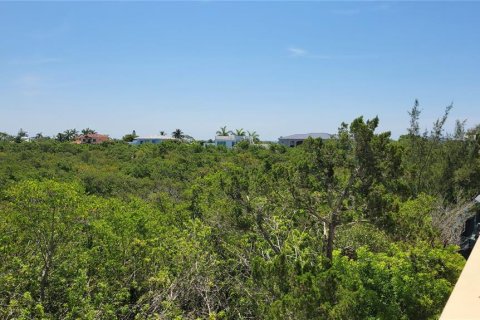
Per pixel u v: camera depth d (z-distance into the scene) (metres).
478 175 22.11
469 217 15.45
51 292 11.20
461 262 10.25
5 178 35.84
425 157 22.78
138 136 108.69
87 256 11.59
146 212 17.19
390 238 12.88
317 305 6.62
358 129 10.80
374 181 10.97
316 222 12.77
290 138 91.06
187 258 12.11
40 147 59.53
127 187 37.91
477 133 23.73
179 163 49.44
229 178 13.15
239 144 65.81
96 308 10.52
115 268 12.02
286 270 7.83
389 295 9.32
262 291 9.62
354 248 13.06
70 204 10.87
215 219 14.46
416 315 9.16
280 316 6.83
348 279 9.09
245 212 12.83
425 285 9.37
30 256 11.58
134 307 10.75
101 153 59.06
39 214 10.52
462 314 3.79
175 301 11.08
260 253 12.98
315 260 11.02
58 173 41.38
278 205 12.59
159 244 13.59
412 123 23.44
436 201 18.77
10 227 12.07
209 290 11.68
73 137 106.44
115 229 13.67
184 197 31.19
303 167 11.75
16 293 10.18
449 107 24.11
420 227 11.96
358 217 11.16
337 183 11.64
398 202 11.38
